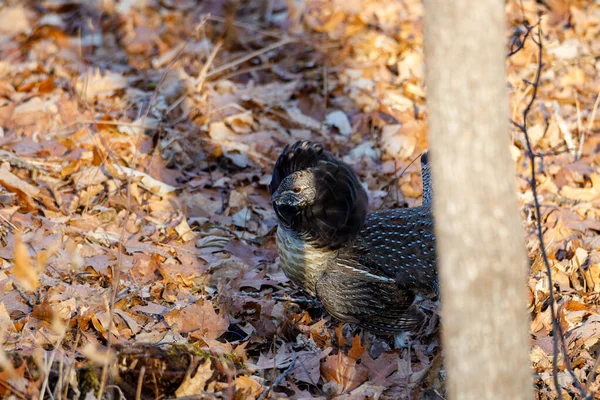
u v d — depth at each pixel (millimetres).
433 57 4641
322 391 7145
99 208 9945
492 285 4730
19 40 16234
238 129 12289
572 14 15820
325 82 13461
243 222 10344
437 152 4723
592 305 8734
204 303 7984
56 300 7832
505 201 4695
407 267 8008
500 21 4590
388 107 13055
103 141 11320
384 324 7996
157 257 9055
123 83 13664
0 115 12195
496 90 4605
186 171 11453
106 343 7246
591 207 10883
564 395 7211
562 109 13195
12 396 5957
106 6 17859
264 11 17109
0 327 7266
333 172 7984
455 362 4902
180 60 14859
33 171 10617
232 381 6637
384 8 16766
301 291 9109
